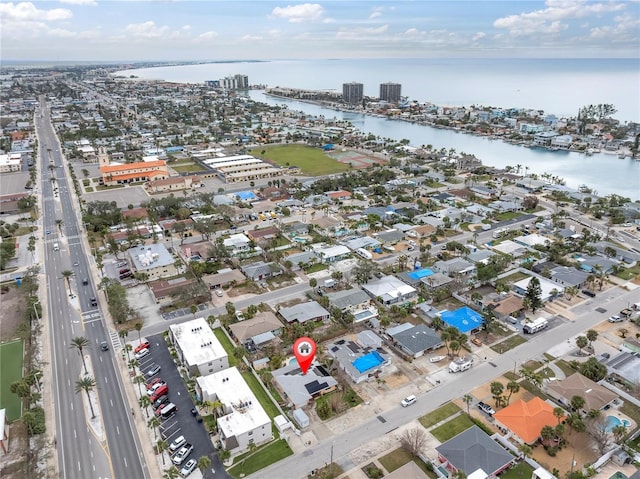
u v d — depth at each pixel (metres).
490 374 114.00
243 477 85.44
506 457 85.50
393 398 106.31
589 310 142.62
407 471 82.25
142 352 121.75
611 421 94.81
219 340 129.00
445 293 150.75
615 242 196.00
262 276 163.25
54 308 145.88
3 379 113.44
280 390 108.50
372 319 137.12
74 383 111.94
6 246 181.00
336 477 85.12
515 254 180.38
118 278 162.38
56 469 88.12
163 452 91.12
